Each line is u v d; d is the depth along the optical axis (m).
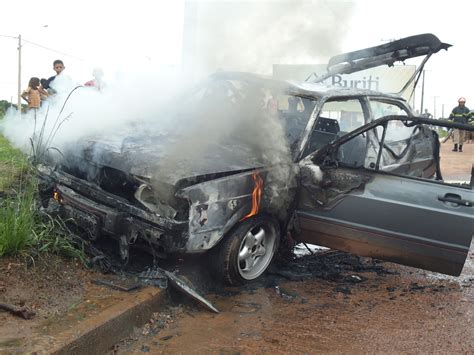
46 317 2.79
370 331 3.23
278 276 4.20
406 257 3.85
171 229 3.27
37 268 3.29
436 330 3.29
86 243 3.76
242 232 3.73
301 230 4.14
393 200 3.79
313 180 3.97
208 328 3.15
